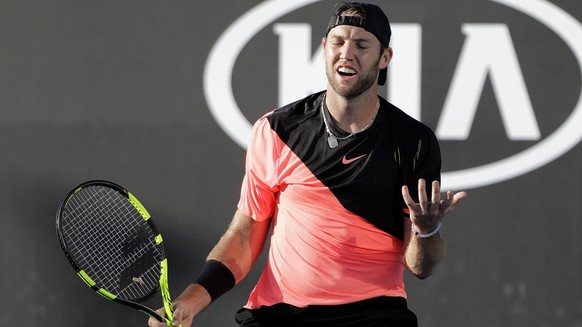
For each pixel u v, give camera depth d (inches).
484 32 869.2
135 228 680.4
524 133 861.8
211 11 883.4
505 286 851.4
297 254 530.3
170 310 535.2
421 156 522.9
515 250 853.2
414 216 490.0
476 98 866.1
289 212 536.4
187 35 881.5
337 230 523.8
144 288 590.6
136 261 588.7
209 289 548.4
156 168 872.9
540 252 852.0
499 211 856.3
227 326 858.1
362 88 516.7
